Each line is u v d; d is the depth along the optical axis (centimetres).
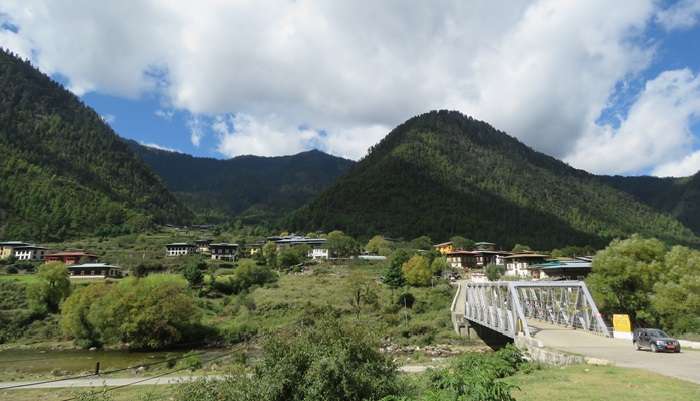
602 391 1469
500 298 4006
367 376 1345
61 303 7031
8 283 8206
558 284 3750
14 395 2952
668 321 3975
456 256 12938
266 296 8012
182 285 7719
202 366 4209
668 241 19112
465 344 5566
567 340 3034
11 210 14462
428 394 1127
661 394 1398
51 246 12925
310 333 1461
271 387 1256
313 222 19112
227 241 15575
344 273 10238
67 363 4753
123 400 2555
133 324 5700
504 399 1043
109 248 13400
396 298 7575
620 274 4366
